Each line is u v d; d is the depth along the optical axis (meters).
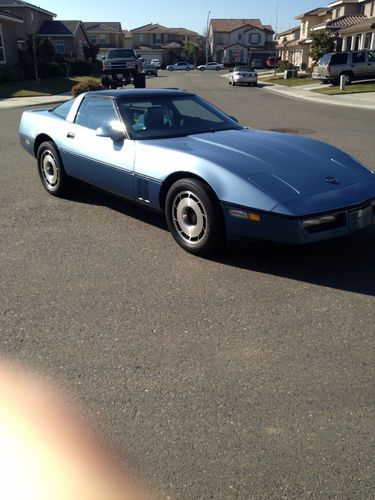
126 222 5.23
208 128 5.07
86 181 5.41
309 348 2.89
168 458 2.09
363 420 2.30
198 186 3.93
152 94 5.21
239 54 93.81
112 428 2.27
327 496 1.90
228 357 2.80
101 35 86.50
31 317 3.28
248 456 2.10
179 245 4.40
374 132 11.52
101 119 5.10
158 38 112.62
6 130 12.54
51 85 31.75
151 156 4.36
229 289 3.64
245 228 3.71
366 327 3.10
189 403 2.43
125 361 2.78
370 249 4.34
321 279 3.78
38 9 48.81
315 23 56.66
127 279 3.84
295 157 4.13
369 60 27.72
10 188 6.72
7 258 4.29
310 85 31.48
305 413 2.35
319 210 3.55
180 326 3.14
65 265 4.12
